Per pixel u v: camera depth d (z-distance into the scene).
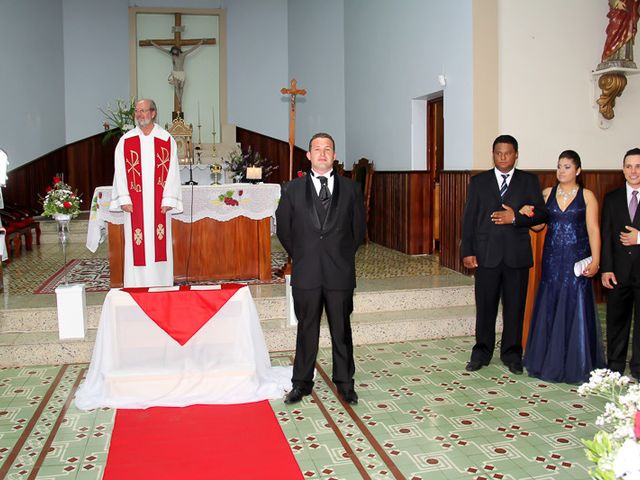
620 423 1.75
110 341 3.96
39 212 10.24
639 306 4.09
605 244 4.14
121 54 11.96
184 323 4.05
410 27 7.39
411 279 6.01
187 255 6.00
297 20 11.71
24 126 9.90
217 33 12.28
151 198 4.98
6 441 3.30
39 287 5.86
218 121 12.36
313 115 11.16
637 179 3.99
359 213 3.79
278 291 5.54
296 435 3.35
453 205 6.40
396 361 4.64
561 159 4.12
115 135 11.77
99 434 3.38
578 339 4.07
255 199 5.97
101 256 8.06
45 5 10.79
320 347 4.97
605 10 6.26
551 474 2.90
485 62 5.96
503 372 4.36
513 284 4.27
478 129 6.00
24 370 4.50
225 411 3.69
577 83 6.23
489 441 3.26
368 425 3.48
